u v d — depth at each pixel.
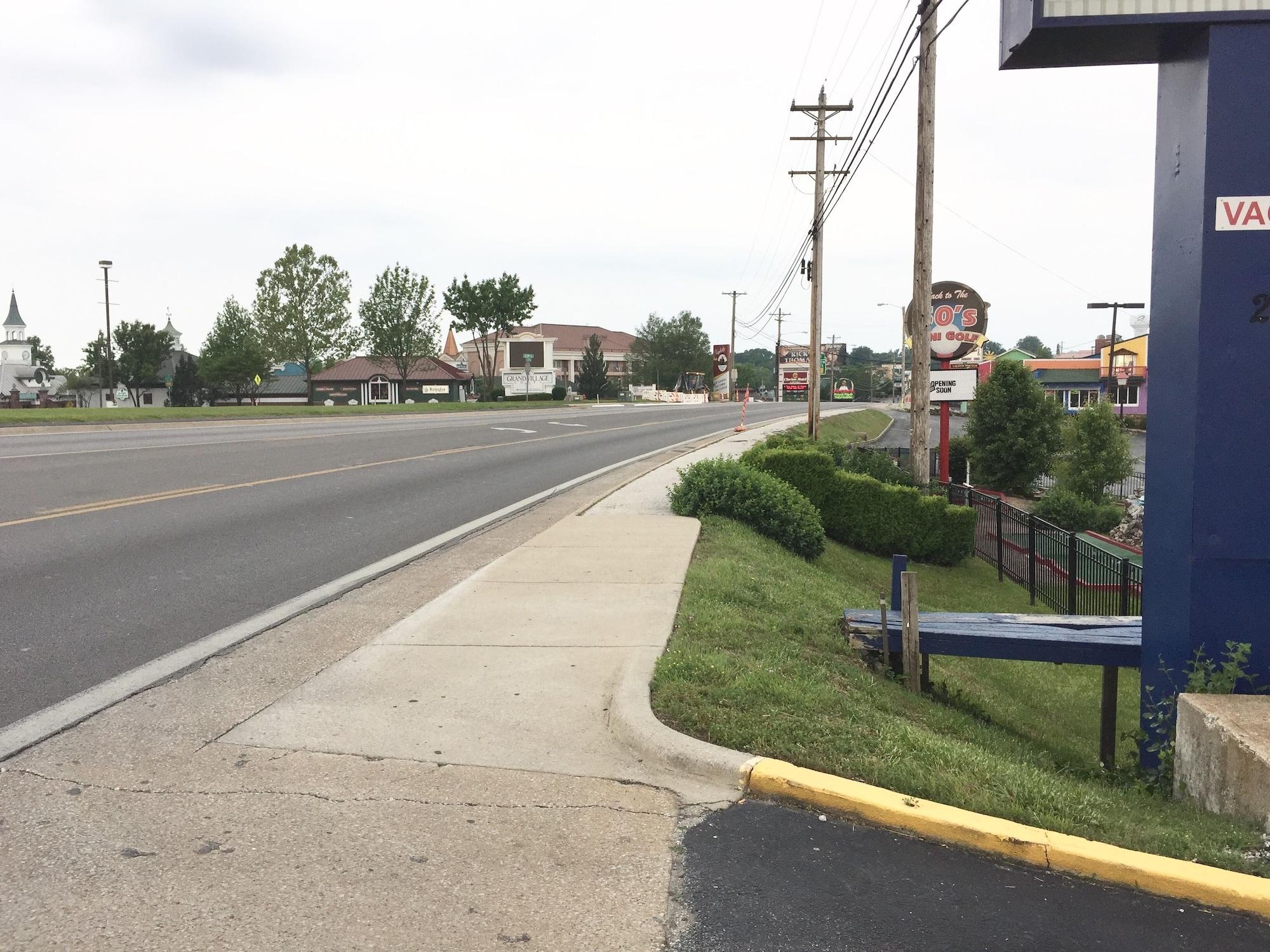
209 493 13.09
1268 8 5.02
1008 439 36.09
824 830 3.95
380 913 3.21
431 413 43.81
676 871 3.56
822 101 30.91
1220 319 5.19
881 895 3.48
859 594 11.49
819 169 30.61
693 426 39.56
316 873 3.44
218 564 8.84
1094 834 3.98
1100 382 72.94
